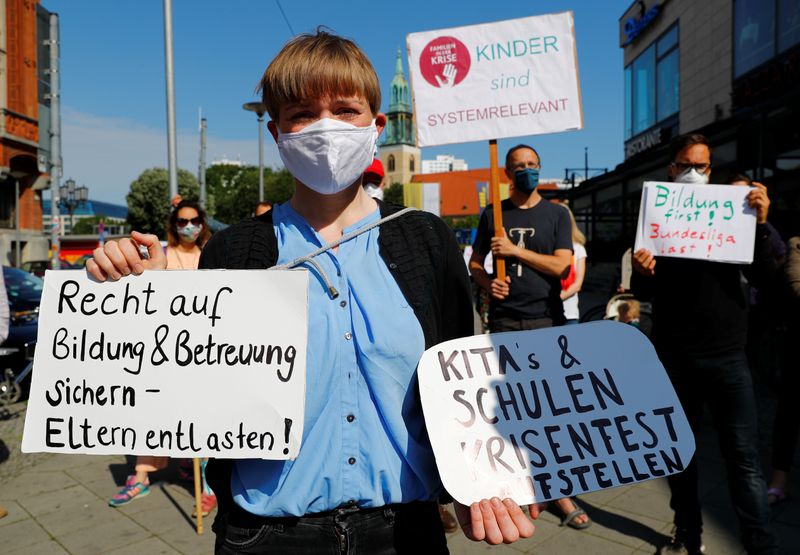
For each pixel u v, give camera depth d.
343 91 1.31
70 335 1.31
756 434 2.68
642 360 1.48
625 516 3.42
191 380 1.27
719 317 2.67
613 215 15.97
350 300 1.30
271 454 1.23
